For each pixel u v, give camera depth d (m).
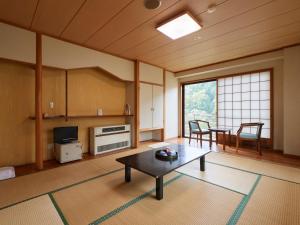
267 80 4.07
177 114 5.89
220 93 4.89
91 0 2.02
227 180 2.36
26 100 3.03
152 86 4.92
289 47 3.49
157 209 1.70
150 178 2.44
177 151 2.70
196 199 1.88
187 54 4.00
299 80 3.40
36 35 2.78
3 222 1.50
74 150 3.24
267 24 2.62
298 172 2.64
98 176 2.51
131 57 4.20
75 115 3.65
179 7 2.17
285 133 3.57
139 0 2.03
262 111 4.15
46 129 3.29
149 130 5.05
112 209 1.70
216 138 4.83
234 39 3.16
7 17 2.40
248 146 4.33
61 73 3.47
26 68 3.01
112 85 4.38
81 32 2.86
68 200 1.86
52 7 2.16
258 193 2.00
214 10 2.24
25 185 2.22
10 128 2.88
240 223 1.49
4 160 2.83
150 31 2.82
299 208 1.71
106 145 3.91
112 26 2.66
